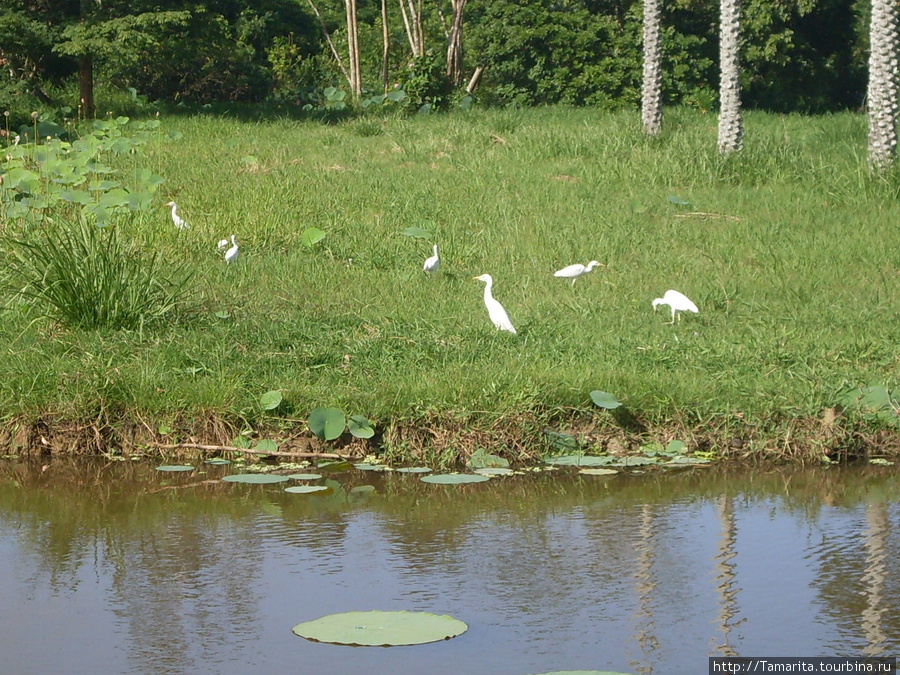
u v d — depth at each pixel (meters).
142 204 19.28
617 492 10.18
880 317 15.25
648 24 27.22
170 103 37.81
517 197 22.25
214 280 16.58
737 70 24.52
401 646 6.82
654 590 7.74
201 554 8.48
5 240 15.38
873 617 7.28
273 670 6.49
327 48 57.78
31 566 8.23
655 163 24.08
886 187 21.98
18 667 6.55
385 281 17.05
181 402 11.41
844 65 53.56
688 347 13.43
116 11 30.28
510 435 11.15
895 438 11.41
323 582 7.88
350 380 12.20
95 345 12.76
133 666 6.55
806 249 18.75
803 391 11.73
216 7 32.56
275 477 10.45
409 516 9.46
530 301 16.00
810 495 10.10
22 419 11.23
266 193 21.89
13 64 31.39
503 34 45.22
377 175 24.05
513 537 8.90
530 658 6.66
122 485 10.34
